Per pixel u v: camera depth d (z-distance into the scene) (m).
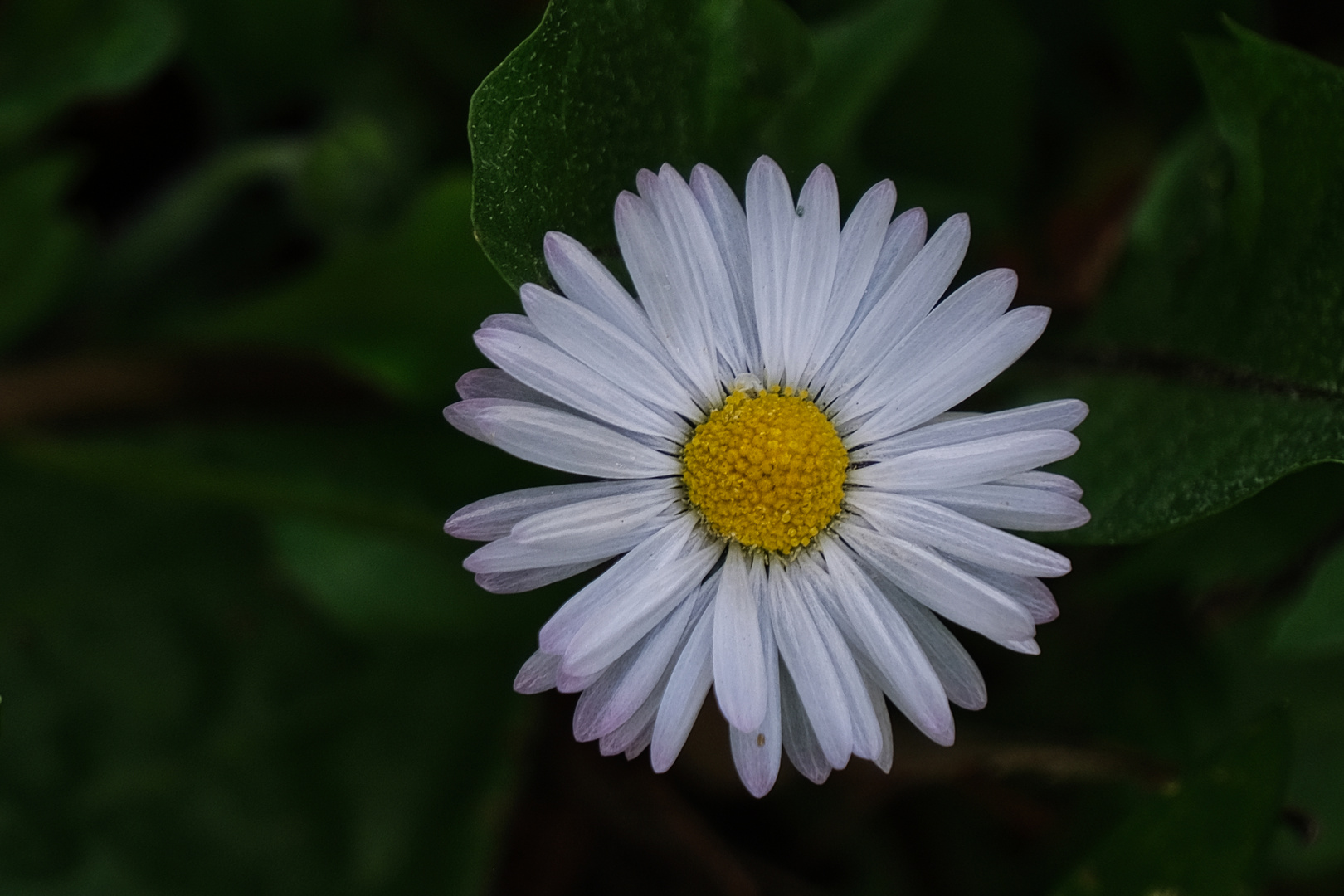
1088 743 0.15
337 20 0.16
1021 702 0.15
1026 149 0.16
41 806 0.15
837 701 0.12
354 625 0.15
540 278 0.13
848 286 0.13
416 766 0.15
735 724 0.12
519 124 0.12
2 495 0.15
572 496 0.12
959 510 0.13
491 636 0.15
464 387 0.12
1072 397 0.14
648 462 0.13
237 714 0.15
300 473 0.15
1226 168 0.14
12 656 0.15
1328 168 0.13
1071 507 0.12
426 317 0.15
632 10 0.13
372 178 0.15
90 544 0.15
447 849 0.15
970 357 0.13
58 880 0.15
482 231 0.12
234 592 0.16
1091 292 0.16
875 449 0.13
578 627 0.12
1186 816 0.14
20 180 0.15
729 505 0.13
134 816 0.15
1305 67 0.13
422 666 0.16
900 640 0.13
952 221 0.12
